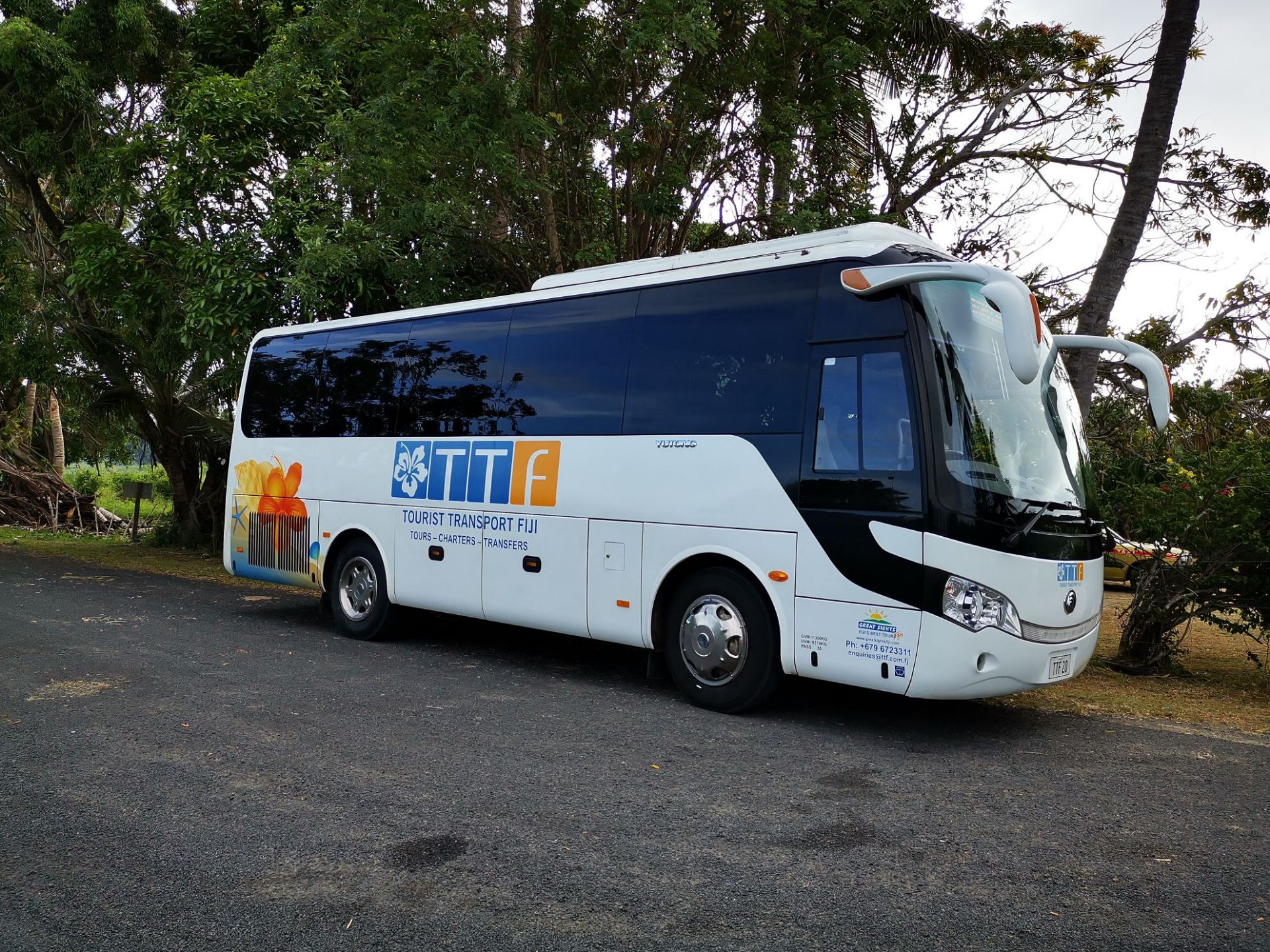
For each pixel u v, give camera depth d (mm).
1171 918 3635
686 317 7070
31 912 3553
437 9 10703
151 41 15883
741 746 5867
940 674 5676
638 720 6438
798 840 4352
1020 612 5758
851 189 12758
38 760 5250
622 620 7211
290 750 5523
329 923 3494
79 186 15406
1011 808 4859
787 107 11352
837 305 6281
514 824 4465
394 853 4113
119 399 18500
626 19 10773
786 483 6328
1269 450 8023
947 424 5801
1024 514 5875
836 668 6070
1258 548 7719
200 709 6387
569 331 7820
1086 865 4129
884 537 5883
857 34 12414
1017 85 13461
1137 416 11820
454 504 8492
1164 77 10008
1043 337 6719
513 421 8109
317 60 13344
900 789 5125
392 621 9258
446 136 10516
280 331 10539
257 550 10445
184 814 4512
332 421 9742
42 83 15266
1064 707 7215
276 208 12930
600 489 7383
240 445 10703
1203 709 7379
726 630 6664
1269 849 4371
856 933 3473
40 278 17016
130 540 21859
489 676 7812
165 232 14117
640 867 4008
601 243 11539
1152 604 8609
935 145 13594
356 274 12156
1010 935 3477
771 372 6531
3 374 18281
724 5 11070
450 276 12492
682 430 6938
